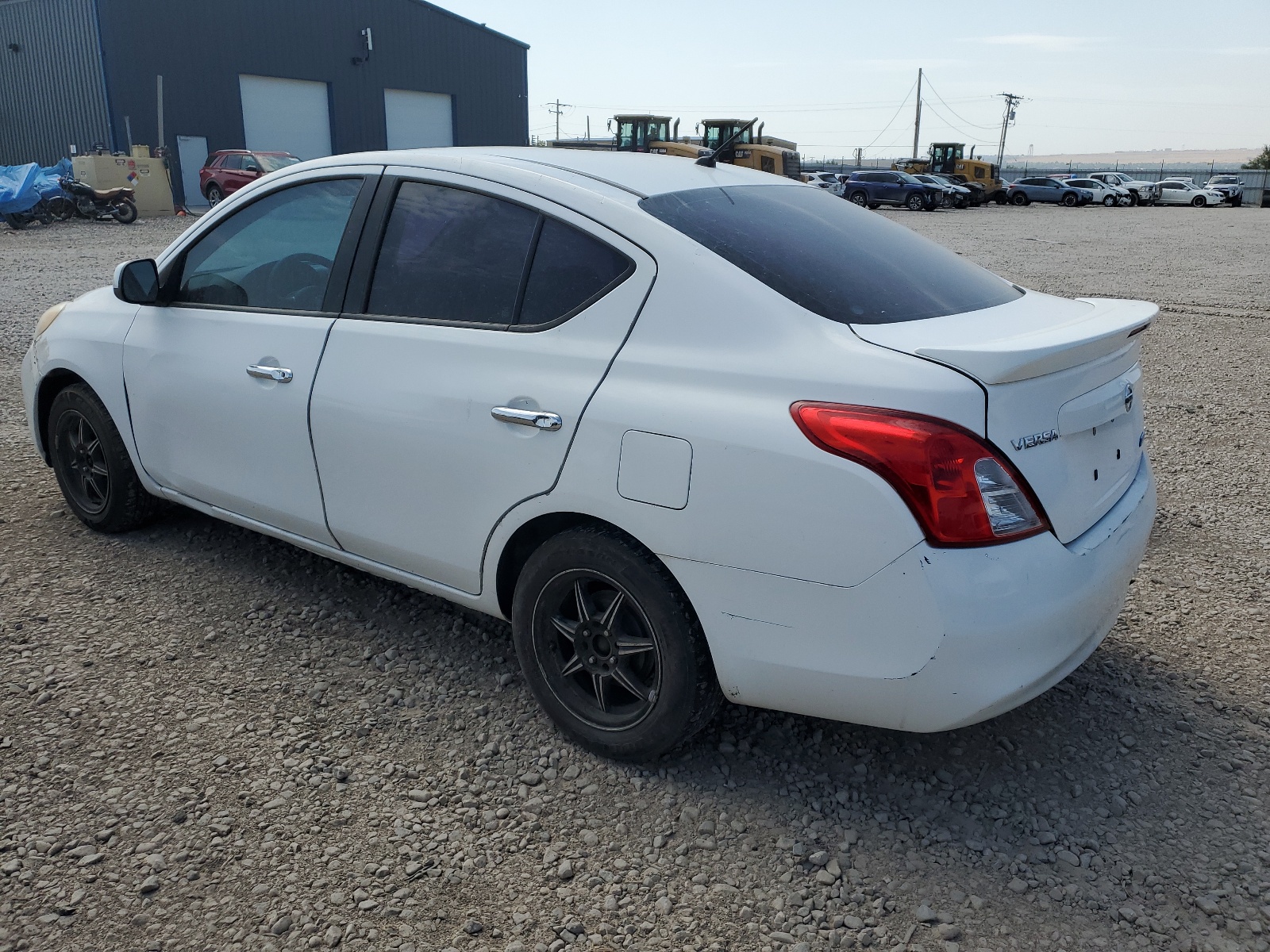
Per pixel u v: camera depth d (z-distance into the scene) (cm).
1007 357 214
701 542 235
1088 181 4744
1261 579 400
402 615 356
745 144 3322
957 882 231
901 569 214
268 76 3319
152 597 364
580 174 285
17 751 270
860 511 216
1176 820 254
